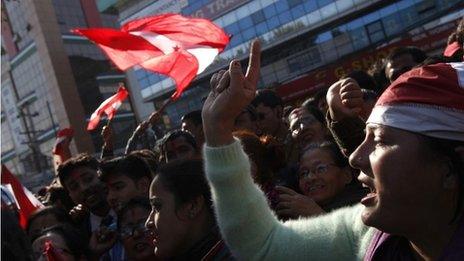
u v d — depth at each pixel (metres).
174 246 1.83
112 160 3.24
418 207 1.04
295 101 24.36
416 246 1.12
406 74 1.11
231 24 30.30
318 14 27.16
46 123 44.91
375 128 1.09
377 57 22.34
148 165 3.24
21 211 3.36
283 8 28.30
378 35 25.81
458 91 1.01
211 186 1.47
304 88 24.06
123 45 2.99
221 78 1.48
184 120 4.30
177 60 2.98
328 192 2.56
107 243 2.87
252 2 29.36
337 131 1.91
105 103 4.91
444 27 21.00
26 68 45.44
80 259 2.79
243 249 1.45
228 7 30.27
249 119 3.71
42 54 43.50
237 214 1.44
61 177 3.98
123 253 2.92
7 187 3.39
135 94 38.03
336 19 26.55
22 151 47.34
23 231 1.33
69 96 43.12
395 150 1.04
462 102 1.00
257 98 4.45
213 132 1.43
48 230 2.81
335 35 27.14
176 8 32.84
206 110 1.46
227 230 1.45
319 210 1.93
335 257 1.38
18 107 46.94
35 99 45.44
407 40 21.64
